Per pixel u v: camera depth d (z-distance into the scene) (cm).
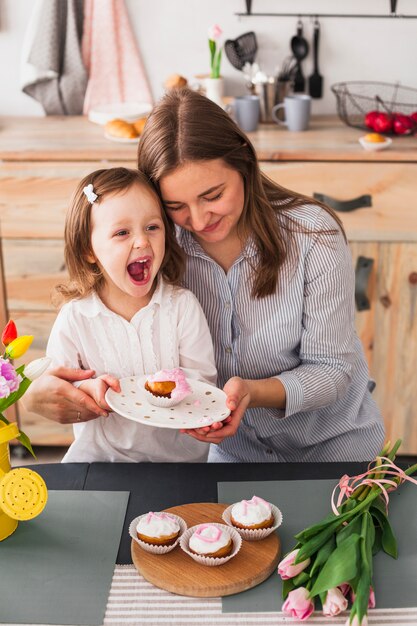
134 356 146
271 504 120
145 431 147
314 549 108
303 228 146
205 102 131
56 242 257
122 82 294
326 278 147
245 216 142
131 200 132
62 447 289
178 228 156
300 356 154
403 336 259
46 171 249
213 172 129
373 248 251
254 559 111
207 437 127
